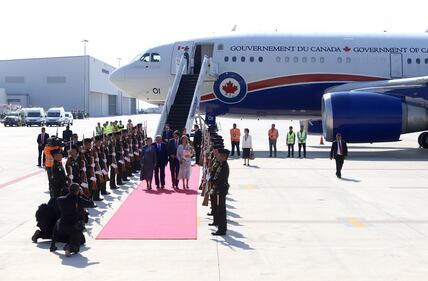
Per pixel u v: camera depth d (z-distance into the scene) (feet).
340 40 98.68
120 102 523.29
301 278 27.17
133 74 101.19
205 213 44.57
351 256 31.22
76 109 387.75
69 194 32.12
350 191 55.88
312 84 97.25
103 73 435.94
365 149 111.34
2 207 47.24
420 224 40.09
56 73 387.75
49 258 30.96
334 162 85.20
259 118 106.93
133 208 46.83
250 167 78.18
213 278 27.14
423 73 97.66
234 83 97.40
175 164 58.08
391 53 97.91
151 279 27.02
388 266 29.19
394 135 91.30
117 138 60.85
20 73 390.21
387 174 69.87
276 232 37.45
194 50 99.71
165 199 51.49
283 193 54.54
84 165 45.70
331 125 90.38
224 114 101.19
